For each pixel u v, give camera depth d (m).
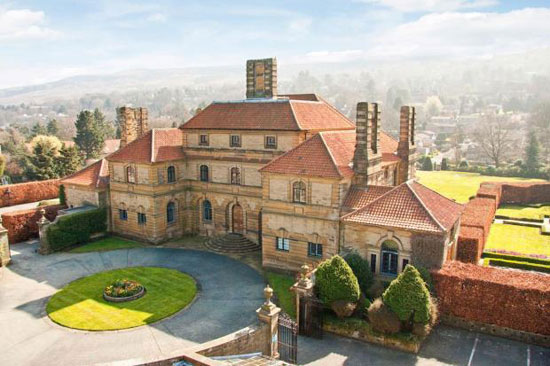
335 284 35.19
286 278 45.50
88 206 60.72
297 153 45.50
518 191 87.69
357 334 34.97
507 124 170.12
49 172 93.38
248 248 53.78
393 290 33.31
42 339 34.56
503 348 33.44
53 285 44.69
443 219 38.25
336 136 48.16
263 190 46.22
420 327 32.81
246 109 55.69
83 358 32.03
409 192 40.22
